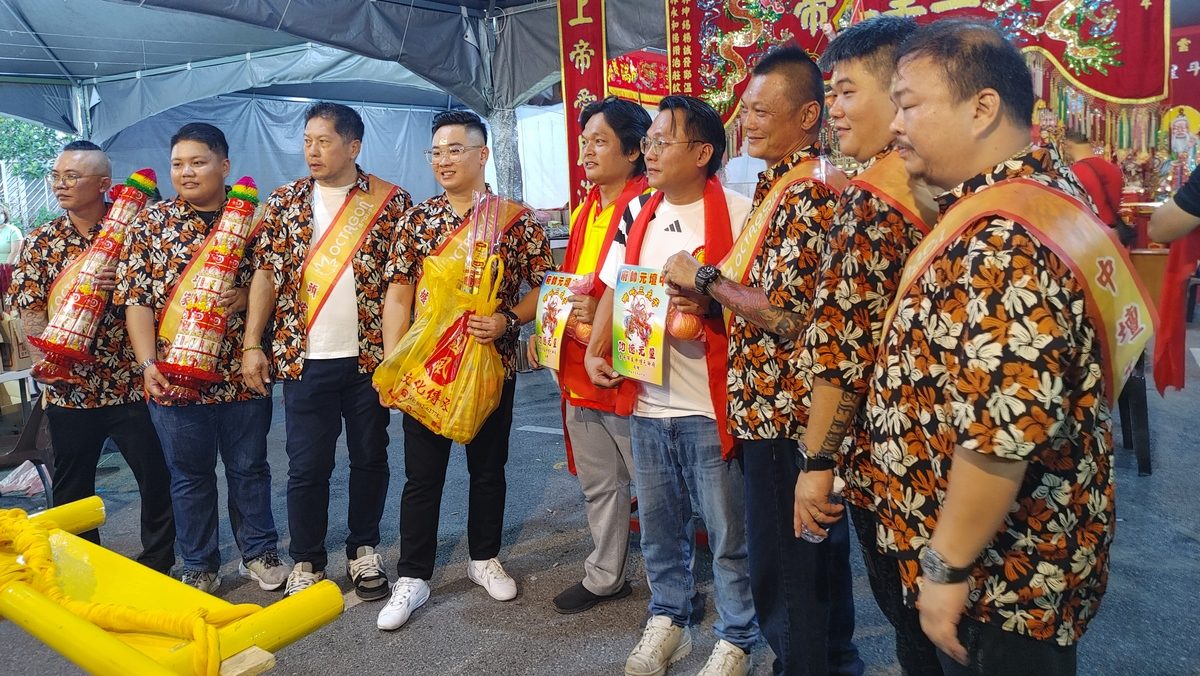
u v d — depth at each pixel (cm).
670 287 204
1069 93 339
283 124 915
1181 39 326
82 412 299
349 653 260
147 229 289
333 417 293
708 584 298
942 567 111
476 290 260
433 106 1031
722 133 219
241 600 304
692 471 224
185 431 293
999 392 102
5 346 432
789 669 184
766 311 172
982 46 112
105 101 774
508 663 250
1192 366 557
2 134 855
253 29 629
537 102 852
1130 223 334
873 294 140
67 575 128
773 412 179
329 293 283
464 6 581
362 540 300
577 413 267
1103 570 119
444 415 259
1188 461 393
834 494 157
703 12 417
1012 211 106
